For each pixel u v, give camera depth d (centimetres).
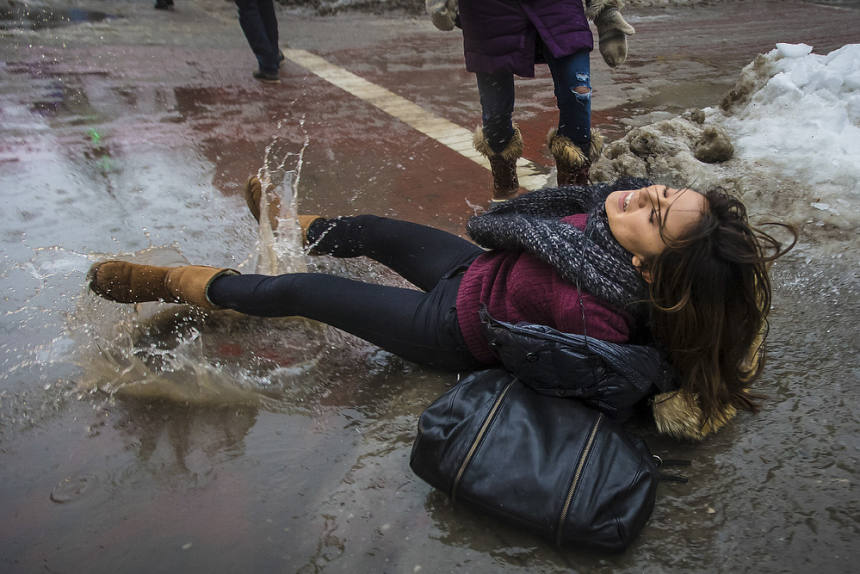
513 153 345
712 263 166
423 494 184
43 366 233
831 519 171
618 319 178
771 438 197
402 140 467
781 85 418
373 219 261
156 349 244
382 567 163
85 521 176
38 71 646
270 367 238
